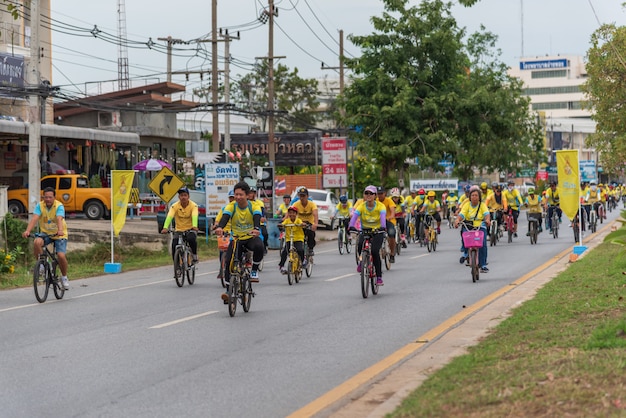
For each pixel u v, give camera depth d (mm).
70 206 64750
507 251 45031
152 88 86562
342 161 79125
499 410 10695
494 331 17734
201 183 71812
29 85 45594
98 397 13742
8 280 35562
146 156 86688
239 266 23172
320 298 26750
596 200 58281
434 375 13375
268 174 68562
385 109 84250
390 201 36375
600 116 67062
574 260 36062
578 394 11086
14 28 68875
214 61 70438
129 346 18438
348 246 50281
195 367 16016
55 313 24406
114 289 31453
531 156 128000
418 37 87125
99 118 85312
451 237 61219
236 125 141625
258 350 17656
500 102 89562
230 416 12391
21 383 14883
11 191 63250
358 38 86812
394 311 23203
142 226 60406
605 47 64625
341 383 14383
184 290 30500
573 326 17125
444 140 86625
